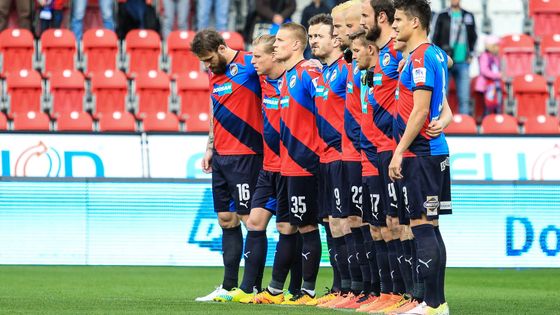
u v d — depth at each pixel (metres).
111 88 53.06
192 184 41.03
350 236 26.38
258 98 28.39
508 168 44.47
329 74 26.28
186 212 40.97
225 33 55.88
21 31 55.56
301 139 26.75
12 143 43.28
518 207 41.53
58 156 43.31
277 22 55.19
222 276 40.88
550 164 44.78
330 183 26.48
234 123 28.27
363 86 24.48
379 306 24.31
